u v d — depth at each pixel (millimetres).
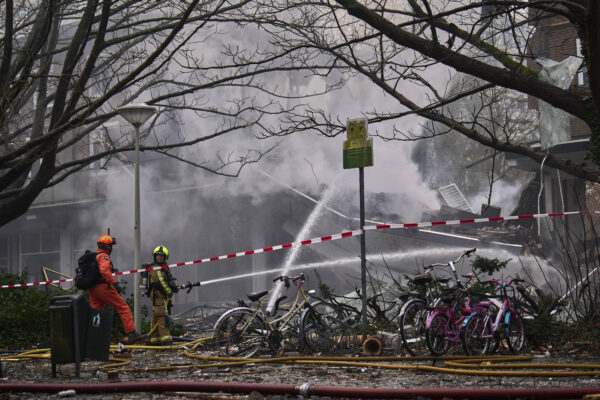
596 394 5531
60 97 14352
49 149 14086
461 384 6914
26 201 15797
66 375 8516
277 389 6348
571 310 11242
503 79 10805
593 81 9094
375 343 9711
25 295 13375
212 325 19250
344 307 12109
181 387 6723
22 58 15812
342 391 6078
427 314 9555
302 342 10000
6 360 10383
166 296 11969
